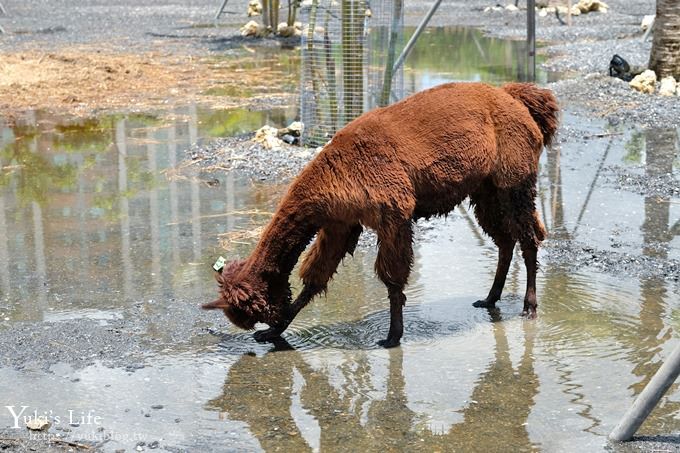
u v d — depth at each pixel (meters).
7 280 7.54
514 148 6.39
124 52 20.89
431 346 6.21
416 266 7.77
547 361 5.93
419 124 6.14
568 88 15.41
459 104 6.27
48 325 6.58
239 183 10.42
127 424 5.16
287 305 6.30
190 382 5.69
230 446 4.91
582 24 26.41
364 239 8.48
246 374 5.81
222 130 13.05
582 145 11.84
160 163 11.33
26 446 4.91
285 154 11.41
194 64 19.45
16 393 5.54
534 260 6.62
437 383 5.65
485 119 6.32
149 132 13.02
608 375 5.70
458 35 24.41
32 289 7.34
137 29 25.83
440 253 8.09
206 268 7.78
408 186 6.01
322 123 11.59
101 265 7.89
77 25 26.61
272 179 10.54
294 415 5.27
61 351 6.13
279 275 6.16
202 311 6.86
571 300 6.95
